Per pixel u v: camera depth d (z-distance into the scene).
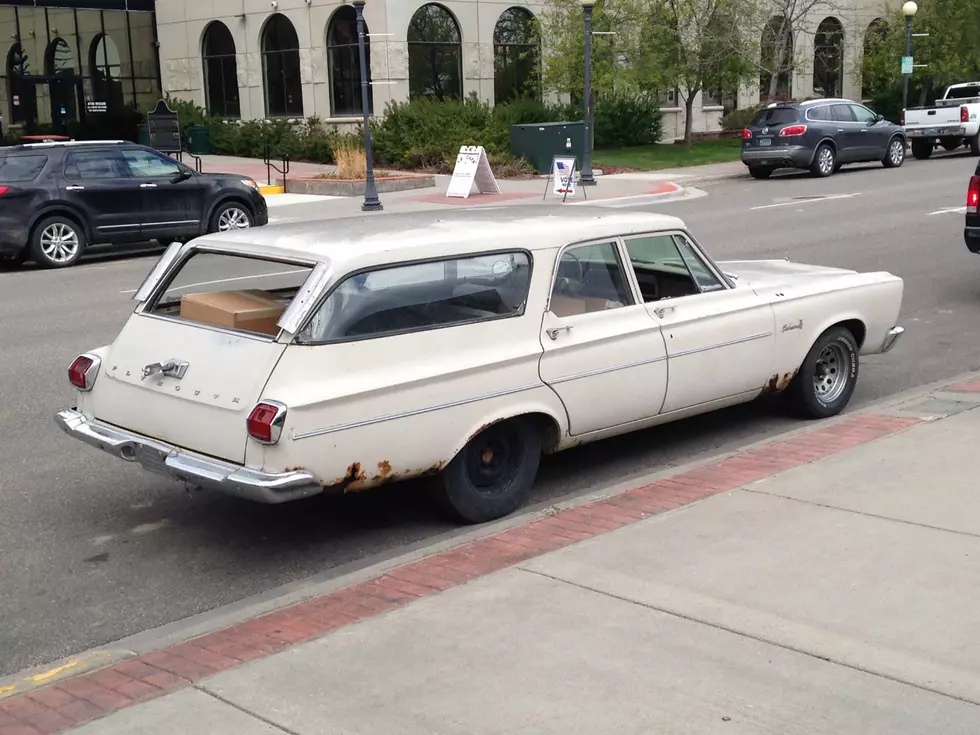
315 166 31.73
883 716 3.72
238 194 19.17
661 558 5.14
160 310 6.21
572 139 28.84
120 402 6.00
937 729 3.63
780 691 3.90
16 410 8.69
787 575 4.88
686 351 6.79
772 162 27.30
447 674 4.13
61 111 36.19
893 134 28.98
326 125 33.94
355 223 6.53
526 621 4.55
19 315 12.91
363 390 5.40
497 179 28.44
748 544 5.26
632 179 27.89
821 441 6.99
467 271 5.91
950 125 30.94
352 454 5.41
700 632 4.38
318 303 5.41
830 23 43.88
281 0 34.28
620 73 32.09
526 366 6.04
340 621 4.73
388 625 4.59
